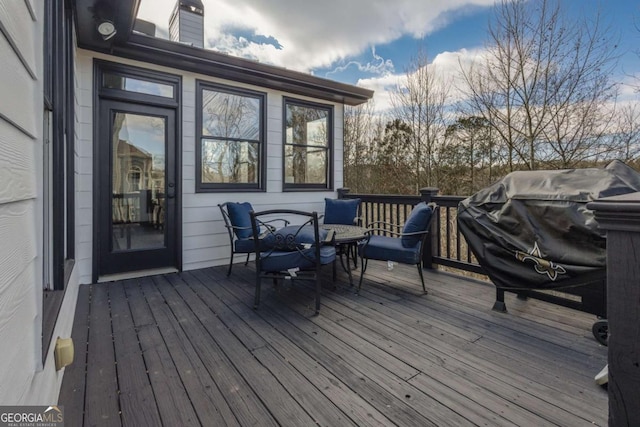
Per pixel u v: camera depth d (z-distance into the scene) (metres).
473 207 2.66
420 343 2.18
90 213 3.47
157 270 3.95
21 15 0.91
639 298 0.73
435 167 10.15
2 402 0.76
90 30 2.98
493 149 8.30
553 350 2.07
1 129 0.75
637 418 0.74
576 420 1.44
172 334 2.32
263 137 4.70
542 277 2.28
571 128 6.98
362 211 5.23
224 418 1.47
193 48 3.69
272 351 2.08
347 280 3.66
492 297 3.05
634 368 0.74
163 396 1.63
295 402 1.58
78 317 2.62
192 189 4.11
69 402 1.57
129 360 1.97
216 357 2.01
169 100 3.91
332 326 2.45
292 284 3.51
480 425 1.42
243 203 4.17
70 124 2.45
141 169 3.82
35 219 1.07
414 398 1.61
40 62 1.13
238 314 2.69
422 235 3.10
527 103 7.46
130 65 3.64
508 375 1.80
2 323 0.76
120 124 3.68
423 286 3.19
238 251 3.82
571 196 2.14
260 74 4.29
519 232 2.38
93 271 3.51
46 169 1.72
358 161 11.79
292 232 2.92
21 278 0.91
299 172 5.21
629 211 0.73
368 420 1.46
